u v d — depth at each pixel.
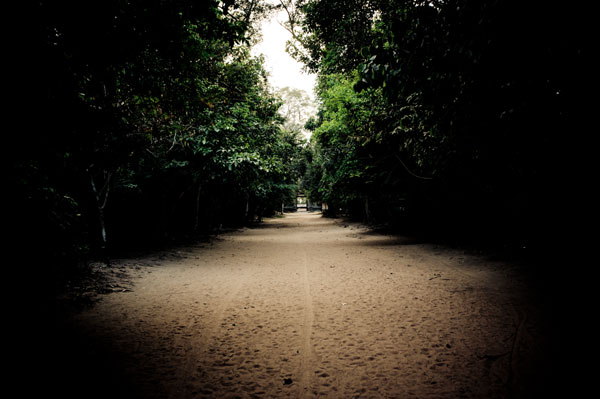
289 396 2.87
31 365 3.37
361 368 3.36
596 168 4.21
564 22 3.01
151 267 9.12
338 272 8.45
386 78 4.51
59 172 4.96
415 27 4.14
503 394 2.82
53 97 3.78
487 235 11.16
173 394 2.89
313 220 36.66
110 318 4.91
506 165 5.95
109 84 5.21
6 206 4.22
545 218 6.84
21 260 4.66
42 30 3.38
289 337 4.23
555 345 3.65
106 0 3.66
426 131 7.20
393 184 14.45
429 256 10.36
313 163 32.44
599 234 5.43
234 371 3.33
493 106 4.38
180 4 4.29
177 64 5.81
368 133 10.58
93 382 3.07
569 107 3.63
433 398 2.80
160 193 13.98
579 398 2.70
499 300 5.42
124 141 5.69
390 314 5.03
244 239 17.52
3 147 3.64
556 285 5.73
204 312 5.29
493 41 3.47
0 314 4.32
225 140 11.80
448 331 4.25
